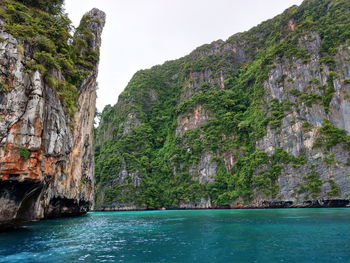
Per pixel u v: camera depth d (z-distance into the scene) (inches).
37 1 1179.3
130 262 451.5
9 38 781.9
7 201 742.5
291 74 2999.5
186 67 4682.6
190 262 450.6
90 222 1190.9
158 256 494.0
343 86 2566.4
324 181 2290.8
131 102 4726.9
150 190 3420.3
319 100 2640.3
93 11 1958.7
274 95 3075.8
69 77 1232.8
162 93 4955.7
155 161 3850.9
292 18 3612.2
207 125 3599.9
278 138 2765.7
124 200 3319.4
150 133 4266.7
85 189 1831.9
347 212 1448.1
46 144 879.7
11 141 725.9
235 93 3831.2
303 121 2637.8
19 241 619.8
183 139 3777.1
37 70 820.0
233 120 3437.5
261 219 1152.8
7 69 751.1
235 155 3134.8
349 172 2204.7
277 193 2514.8
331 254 478.0
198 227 930.7
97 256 494.6
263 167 2726.4
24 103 768.3
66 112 1088.8
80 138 1493.6
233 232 773.3
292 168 2512.3
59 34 1178.6
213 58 4589.1
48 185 1055.6
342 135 2372.0
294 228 815.7
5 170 707.4
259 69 3528.5
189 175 3385.8
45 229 844.0
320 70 2780.5
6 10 882.8
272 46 3698.3
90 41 1697.8
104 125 4982.8
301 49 3043.8
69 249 551.2
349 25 2844.5
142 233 807.1
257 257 472.7
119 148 3949.3
